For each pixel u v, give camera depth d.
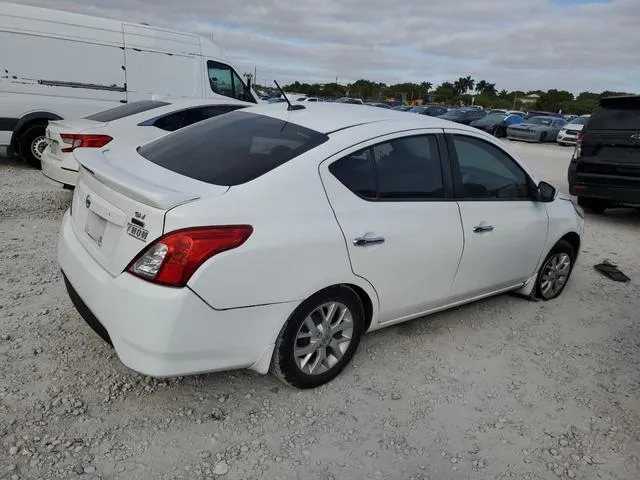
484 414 3.17
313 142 3.14
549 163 16.80
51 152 6.74
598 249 6.88
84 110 9.59
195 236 2.50
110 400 2.96
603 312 4.83
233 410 2.98
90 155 3.29
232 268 2.58
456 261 3.74
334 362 3.26
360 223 3.11
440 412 3.15
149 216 2.55
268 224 2.72
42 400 2.89
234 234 2.59
